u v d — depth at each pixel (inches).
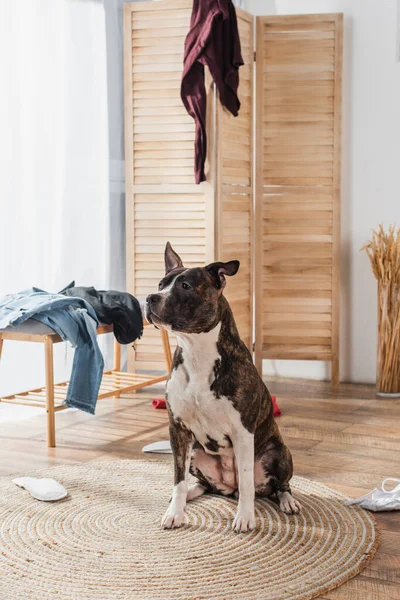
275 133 182.9
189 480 118.6
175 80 171.3
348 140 188.1
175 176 173.2
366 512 103.6
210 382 94.7
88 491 112.1
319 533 96.1
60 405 138.6
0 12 144.6
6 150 147.8
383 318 174.9
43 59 155.6
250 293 186.9
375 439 140.3
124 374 170.6
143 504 107.1
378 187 186.7
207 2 161.6
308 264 184.5
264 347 188.5
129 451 133.4
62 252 163.8
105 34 172.6
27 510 104.3
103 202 175.0
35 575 85.0
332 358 186.2
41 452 132.8
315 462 126.4
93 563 88.0
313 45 179.3
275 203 184.4
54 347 163.3
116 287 181.8
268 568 86.4
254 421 97.7
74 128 164.9
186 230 173.5
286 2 193.3
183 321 91.3
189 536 95.5
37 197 155.9
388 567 87.6
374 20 183.5
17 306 137.0
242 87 177.5
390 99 183.6
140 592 81.0
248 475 97.4
